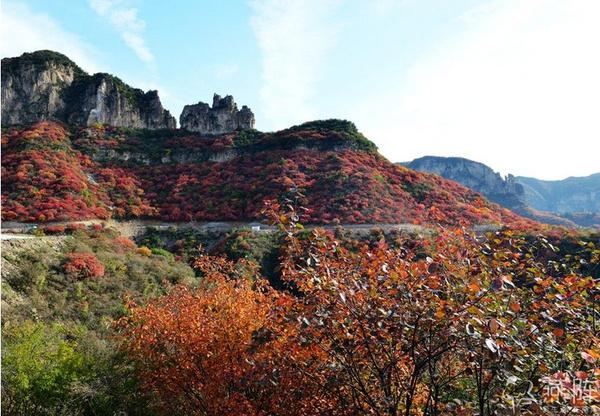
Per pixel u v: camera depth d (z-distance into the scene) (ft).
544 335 15.81
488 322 13.10
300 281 19.27
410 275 16.03
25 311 58.39
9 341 41.81
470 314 14.15
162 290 81.25
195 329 31.71
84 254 81.51
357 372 17.26
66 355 39.93
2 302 58.08
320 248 18.67
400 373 19.06
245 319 29.50
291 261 19.25
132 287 78.23
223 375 27.73
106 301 70.18
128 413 38.17
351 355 16.48
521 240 19.26
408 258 19.53
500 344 13.19
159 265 94.94
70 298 67.77
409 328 15.93
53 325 53.67
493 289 15.92
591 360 11.91
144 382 36.63
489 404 16.66
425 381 20.11
